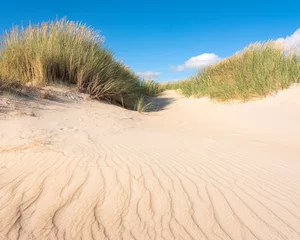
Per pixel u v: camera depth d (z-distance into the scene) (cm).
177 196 208
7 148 331
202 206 193
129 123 568
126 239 162
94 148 339
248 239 157
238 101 748
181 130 526
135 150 334
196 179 240
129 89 868
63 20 819
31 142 353
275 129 510
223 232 164
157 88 1305
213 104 805
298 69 682
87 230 171
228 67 994
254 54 864
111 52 909
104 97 774
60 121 485
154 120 659
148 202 201
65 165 275
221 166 276
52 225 177
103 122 534
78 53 744
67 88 695
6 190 227
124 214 187
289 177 247
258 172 260
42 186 231
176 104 933
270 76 698
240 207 191
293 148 366
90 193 216
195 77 1119
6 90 557
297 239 156
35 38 750
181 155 316
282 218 177
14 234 169
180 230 168
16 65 681
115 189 221
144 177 243
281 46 828
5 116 450
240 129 540
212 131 518
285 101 626
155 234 165
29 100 554
